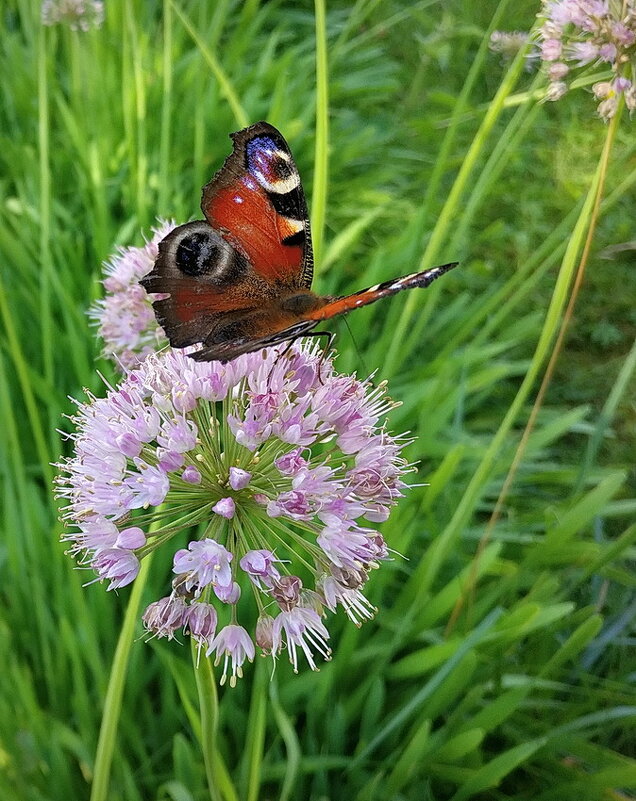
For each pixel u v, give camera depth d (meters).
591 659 0.15
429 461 0.19
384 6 0.35
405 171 0.28
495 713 0.13
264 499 0.09
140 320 0.15
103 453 0.09
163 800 0.13
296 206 0.11
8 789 0.12
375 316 0.23
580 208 0.17
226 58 0.29
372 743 0.13
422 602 0.15
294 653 0.09
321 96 0.13
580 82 0.13
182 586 0.09
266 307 0.10
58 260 0.21
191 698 0.14
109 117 0.25
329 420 0.10
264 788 0.14
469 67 0.33
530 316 0.22
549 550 0.15
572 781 0.13
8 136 0.27
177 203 0.21
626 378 0.15
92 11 0.24
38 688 0.14
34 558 0.15
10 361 0.18
